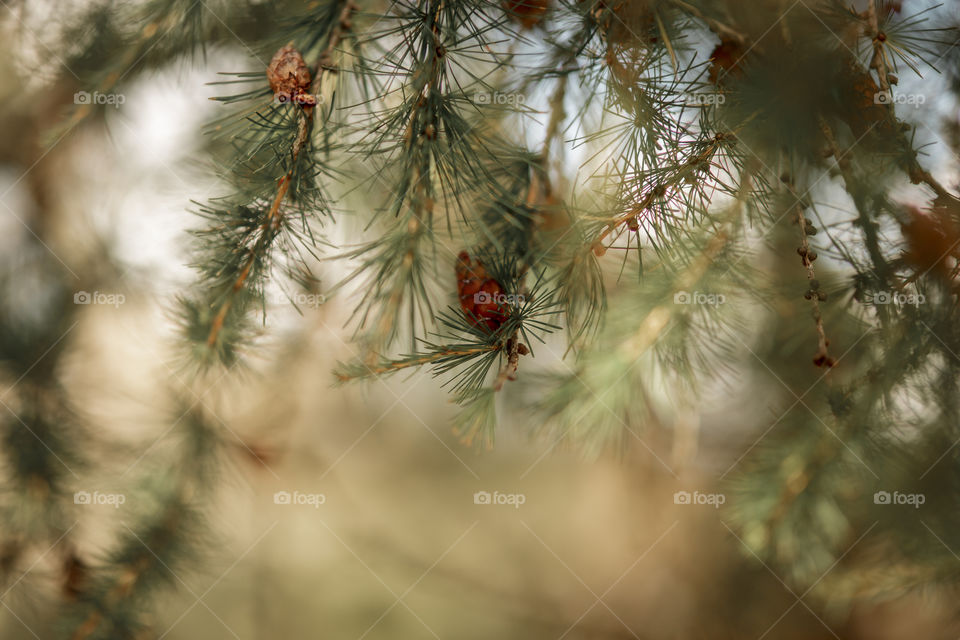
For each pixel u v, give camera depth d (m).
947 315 0.72
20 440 0.85
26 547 0.83
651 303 0.75
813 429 0.76
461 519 1.42
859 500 0.76
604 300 0.70
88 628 0.78
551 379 0.76
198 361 0.68
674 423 0.82
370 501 1.39
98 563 0.84
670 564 1.24
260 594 1.14
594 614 1.30
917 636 0.92
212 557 0.85
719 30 0.68
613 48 0.69
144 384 0.89
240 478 0.87
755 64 0.69
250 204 0.68
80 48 0.82
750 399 0.86
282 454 0.91
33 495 0.83
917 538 0.74
